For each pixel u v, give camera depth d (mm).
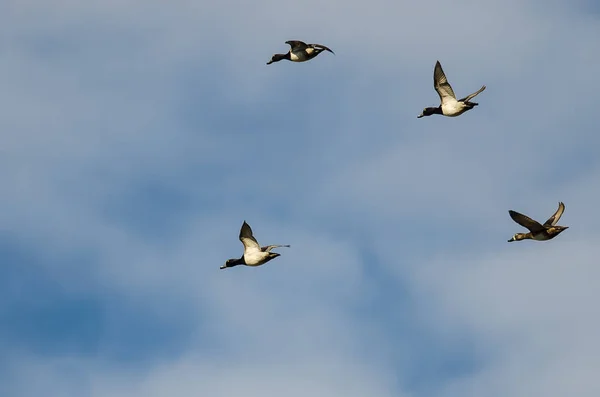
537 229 46406
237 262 48875
